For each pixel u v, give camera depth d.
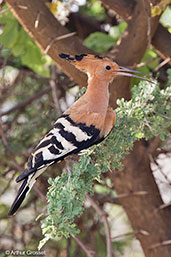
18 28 11.46
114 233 15.47
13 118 13.99
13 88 14.20
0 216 14.02
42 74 11.87
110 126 6.84
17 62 13.62
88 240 13.22
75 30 13.71
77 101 7.06
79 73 10.00
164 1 8.62
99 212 10.08
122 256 14.39
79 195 6.04
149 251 11.11
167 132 7.63
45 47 10.14
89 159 6.11
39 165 6.35
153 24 9.81
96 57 7.30
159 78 12.25
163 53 10.46
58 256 13.78
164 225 11.02
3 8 11.24
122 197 11.38
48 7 10.70
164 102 7.63
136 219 11.22
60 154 6.51
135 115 7.14
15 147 12.89
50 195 5.88
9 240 13.82
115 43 11.73
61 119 6.77
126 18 10.52
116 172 11.26
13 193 14.30
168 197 13.03
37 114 13.95
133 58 10.23
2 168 13.35
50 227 5.65
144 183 11.10
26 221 13.85
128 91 10.18
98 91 7.08
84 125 6.69
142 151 11.11
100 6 13.60
